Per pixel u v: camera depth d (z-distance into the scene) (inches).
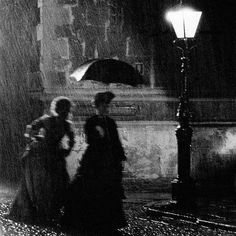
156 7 581.3
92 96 561.3
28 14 601.0
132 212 401.4
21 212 357.4
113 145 347.3
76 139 548.1
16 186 544.7
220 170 579.2
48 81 566.3
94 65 444.8
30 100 592.7
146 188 534.6
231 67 587.8
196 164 573.6
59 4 575.5
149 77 581.9
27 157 362.0
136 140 564.7
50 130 364.2
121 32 584.1
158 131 569.9
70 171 543.5
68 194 345.4
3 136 630.5
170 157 571.8
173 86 580.1
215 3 580.4
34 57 593.3
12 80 622.8
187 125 404.8
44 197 358.3
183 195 400.2
